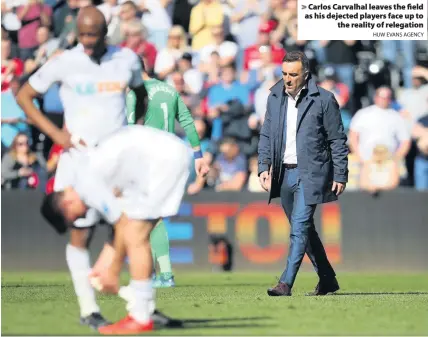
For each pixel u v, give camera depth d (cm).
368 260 5491
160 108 3638
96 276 2380
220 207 5409
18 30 6078
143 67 3675
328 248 5478
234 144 5562
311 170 3425
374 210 5509
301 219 3425
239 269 5409
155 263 4116
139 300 2317
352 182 5784
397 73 6191
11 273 5269
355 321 2611
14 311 2767
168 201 2331
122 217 2319
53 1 6231
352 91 6138
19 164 5559
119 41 6062
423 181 5878
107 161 2291
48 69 2508
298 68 3391
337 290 3834
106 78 2520
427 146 5875
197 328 2434
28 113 2483
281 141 3459
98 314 2411
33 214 5378
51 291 3712
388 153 5762
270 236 5419
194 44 6275
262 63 6053
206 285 4272
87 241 2409
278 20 6200
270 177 3569
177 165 2325
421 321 2623
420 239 5534
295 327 2477
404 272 5512
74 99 2516
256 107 5841
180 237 5397
